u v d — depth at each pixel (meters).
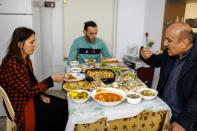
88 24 2.92
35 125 1.81
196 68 1.60
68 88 1.83
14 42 1.76
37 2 3.27
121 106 1.54
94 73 2.19
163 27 3.07
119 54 3.79
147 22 3.58
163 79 1.91
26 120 1.74
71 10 3.54
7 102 1.67
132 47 3.75
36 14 3.31
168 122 1.58
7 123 1.83
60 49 3.62
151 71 3.10
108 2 3.61
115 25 3.71
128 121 1.54
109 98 1.60
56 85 3.75
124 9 3.61
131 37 3.76
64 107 1.99
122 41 3.75
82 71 2.32
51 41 3.56
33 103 1.81
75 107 1.51
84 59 2.92
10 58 1.74
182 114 1.56
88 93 1.68
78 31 3.65
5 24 2.68
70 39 3.67
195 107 1.52
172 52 1.70
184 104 1.71
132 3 3.60
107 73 2.19
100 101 1.53
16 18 2.69
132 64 3.18
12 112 1.70
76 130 1.44
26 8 2.69
